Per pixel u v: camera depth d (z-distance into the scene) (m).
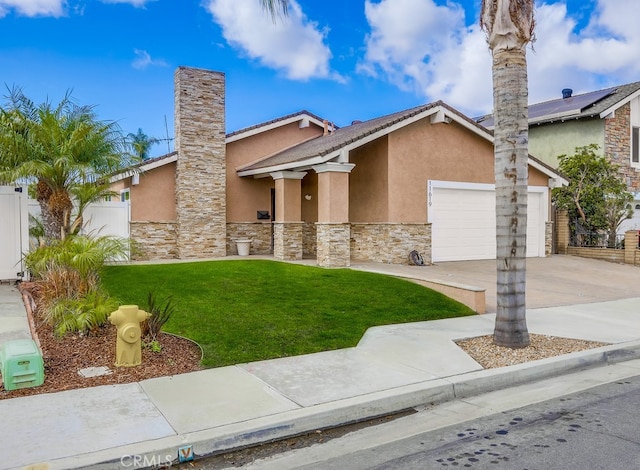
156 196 18.17
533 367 7.23
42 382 6.22
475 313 10.80
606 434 5.15
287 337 8.44
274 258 18.12
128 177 17.52
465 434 5.25
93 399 5.81
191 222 18.22
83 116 13.32
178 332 8.42
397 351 7.89
